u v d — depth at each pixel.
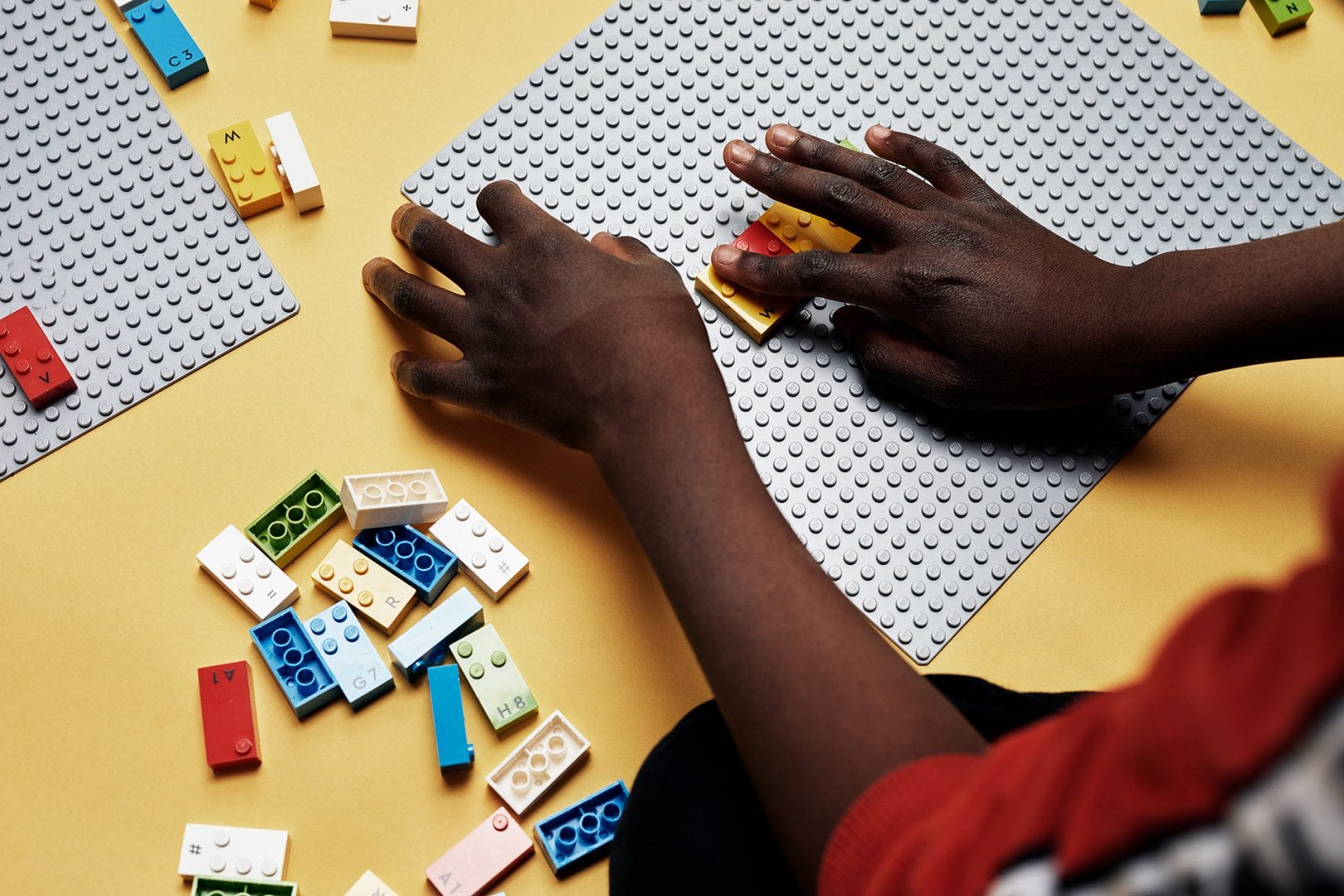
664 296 0.65
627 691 0.68
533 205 0.68
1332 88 0.77
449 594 0.69
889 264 0.68
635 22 0.75
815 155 0.70
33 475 0.68
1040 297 0.67
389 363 0.70
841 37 0.75
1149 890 0.35
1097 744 0.40
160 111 0.73
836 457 0.70
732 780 0.58
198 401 0.70
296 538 0.68
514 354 0.66
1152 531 0.70
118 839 0.65
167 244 0.71
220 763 0.66
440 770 0.66
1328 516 0.30
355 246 0.72
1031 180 0.74
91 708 0.66
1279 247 0.65
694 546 0.59
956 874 0.44
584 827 0.66
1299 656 0.31
